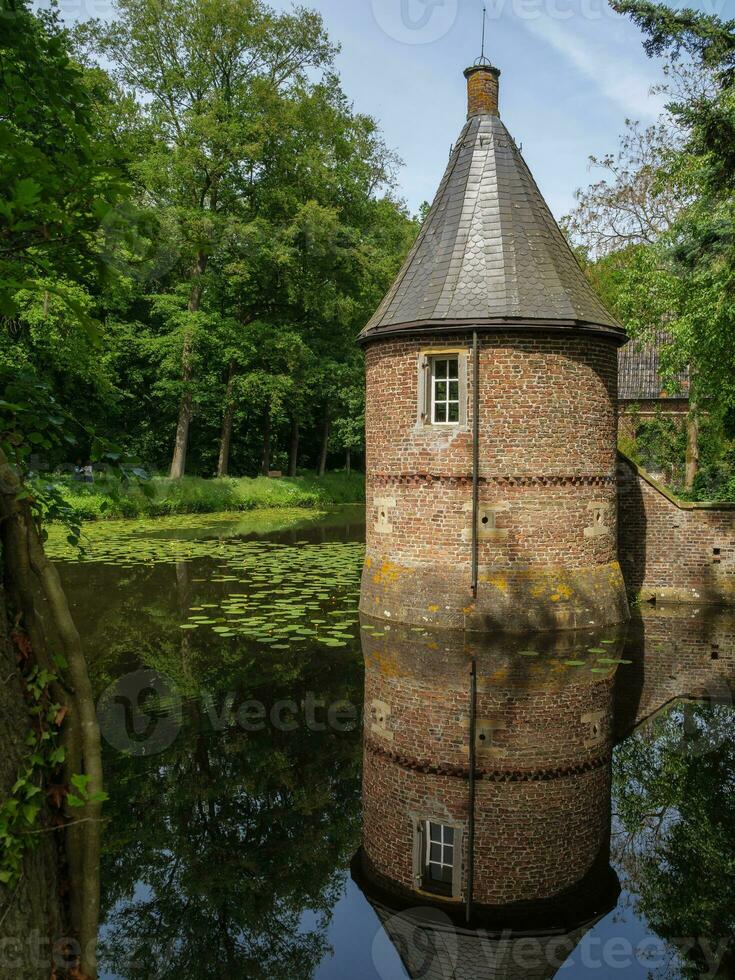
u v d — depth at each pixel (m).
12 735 2.96
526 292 11.17
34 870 3.01
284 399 35.75
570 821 5.76
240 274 29.75
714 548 13.47
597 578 11.70
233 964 4.25
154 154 26.81
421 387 11.52
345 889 4.95
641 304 16.59
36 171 3.19
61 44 3.82
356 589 14.28
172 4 27.25
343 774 6.50
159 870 5.13
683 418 28.19
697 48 11.52
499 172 12.09
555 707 8.08
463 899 4.80
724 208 12.16
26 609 3.08
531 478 11.25
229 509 30.17
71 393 29.84
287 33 28.47
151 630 11.04
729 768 6.63
